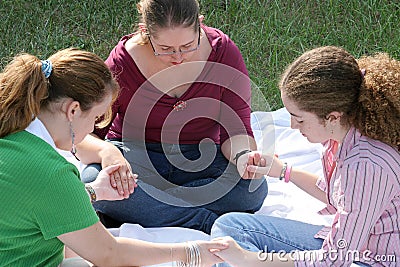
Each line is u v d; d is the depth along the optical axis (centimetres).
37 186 296
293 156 507
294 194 461
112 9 681
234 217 373
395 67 322
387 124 314
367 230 319
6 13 677
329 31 664
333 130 325
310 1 685
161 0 379
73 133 319
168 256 339
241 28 662
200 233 409
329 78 313
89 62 316
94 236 315
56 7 684
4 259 308
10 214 297
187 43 388
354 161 314
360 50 644
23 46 650
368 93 314
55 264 326
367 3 677
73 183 304
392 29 662
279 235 362
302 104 319
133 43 423
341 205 322
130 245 331
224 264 357
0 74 318
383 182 310
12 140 304
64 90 309
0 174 296
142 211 418
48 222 302
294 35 664
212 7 681
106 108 325
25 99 304
